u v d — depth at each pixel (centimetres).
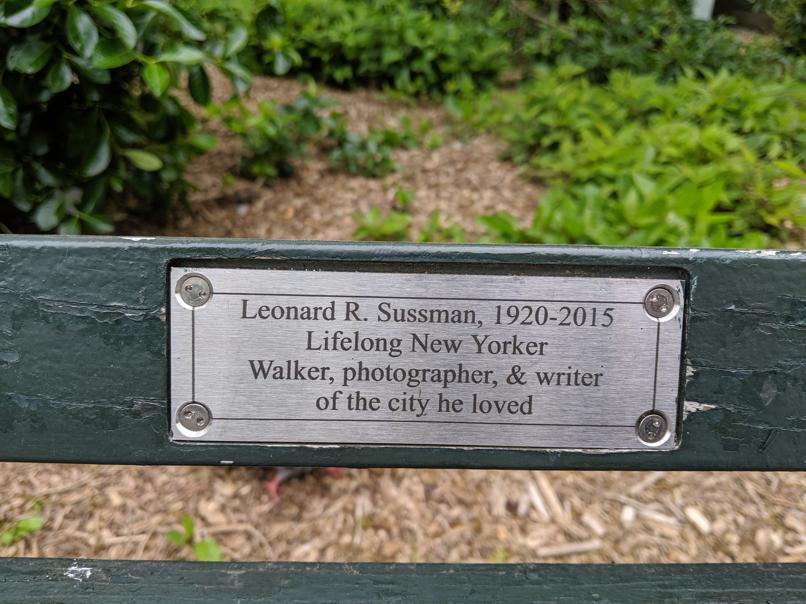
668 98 90
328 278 20
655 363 20
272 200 71
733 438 21
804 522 41
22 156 47
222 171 74
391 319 20
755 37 164
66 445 21
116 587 20
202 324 20
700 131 78
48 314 20
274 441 21
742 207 65
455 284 20
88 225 49
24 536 38
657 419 21
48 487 41
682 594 20
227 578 20
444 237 65
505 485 43
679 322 20
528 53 125
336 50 107
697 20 151
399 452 21
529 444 21
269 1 59
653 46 135
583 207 63
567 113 83
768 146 79
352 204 73
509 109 92
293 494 41
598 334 20
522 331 20
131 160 52
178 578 20
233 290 20
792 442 21
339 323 20
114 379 20
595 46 125
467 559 38
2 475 42
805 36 159
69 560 21
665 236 56
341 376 20
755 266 20
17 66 40
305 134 76
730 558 39
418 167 82
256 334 20
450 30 112
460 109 96
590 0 136
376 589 20
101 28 40
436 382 20
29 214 48
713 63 133
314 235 66
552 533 40
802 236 64
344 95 106
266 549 38
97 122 47
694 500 42
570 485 43
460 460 21
